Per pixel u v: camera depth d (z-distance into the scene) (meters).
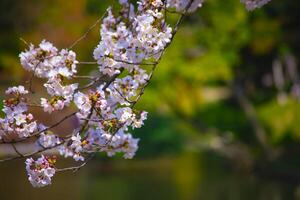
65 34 21.12
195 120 23.16
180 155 21.75
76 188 15.28
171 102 21.55
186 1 4.56
